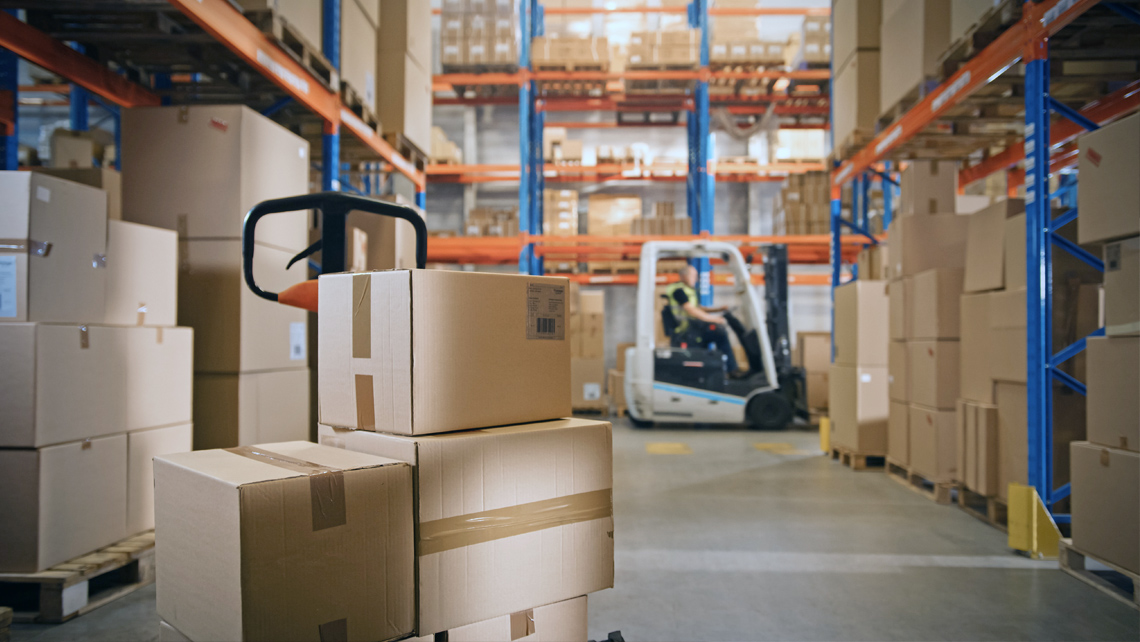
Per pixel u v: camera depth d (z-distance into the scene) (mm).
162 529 1319
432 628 1313
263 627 1101
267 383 3322
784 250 7562
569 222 9023
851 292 5246
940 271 4129
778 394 7246
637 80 9133
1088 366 2742
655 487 4547
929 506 4020
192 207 3146
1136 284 2457
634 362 7398
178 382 2918
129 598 2486
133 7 3242
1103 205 2600
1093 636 2221
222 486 1120
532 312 1556
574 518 1532
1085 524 2703
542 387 1576
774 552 3135
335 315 1536
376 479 1242
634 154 9656
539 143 9438
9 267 2248
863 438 5129
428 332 1344
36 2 3178
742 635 2227
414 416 1319
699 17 9414
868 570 2883
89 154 5246
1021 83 3891
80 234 2445
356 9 4801
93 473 2469
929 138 5016
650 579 2773
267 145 3336
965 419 3812
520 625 1442
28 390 2230
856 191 7684
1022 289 3316
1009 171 6699
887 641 2182
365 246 4121
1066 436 3250
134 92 4227
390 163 5652
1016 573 2846
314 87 4086
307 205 2027
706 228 8648
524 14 8781
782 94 9492
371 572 1237
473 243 8750
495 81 8742
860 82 5590
